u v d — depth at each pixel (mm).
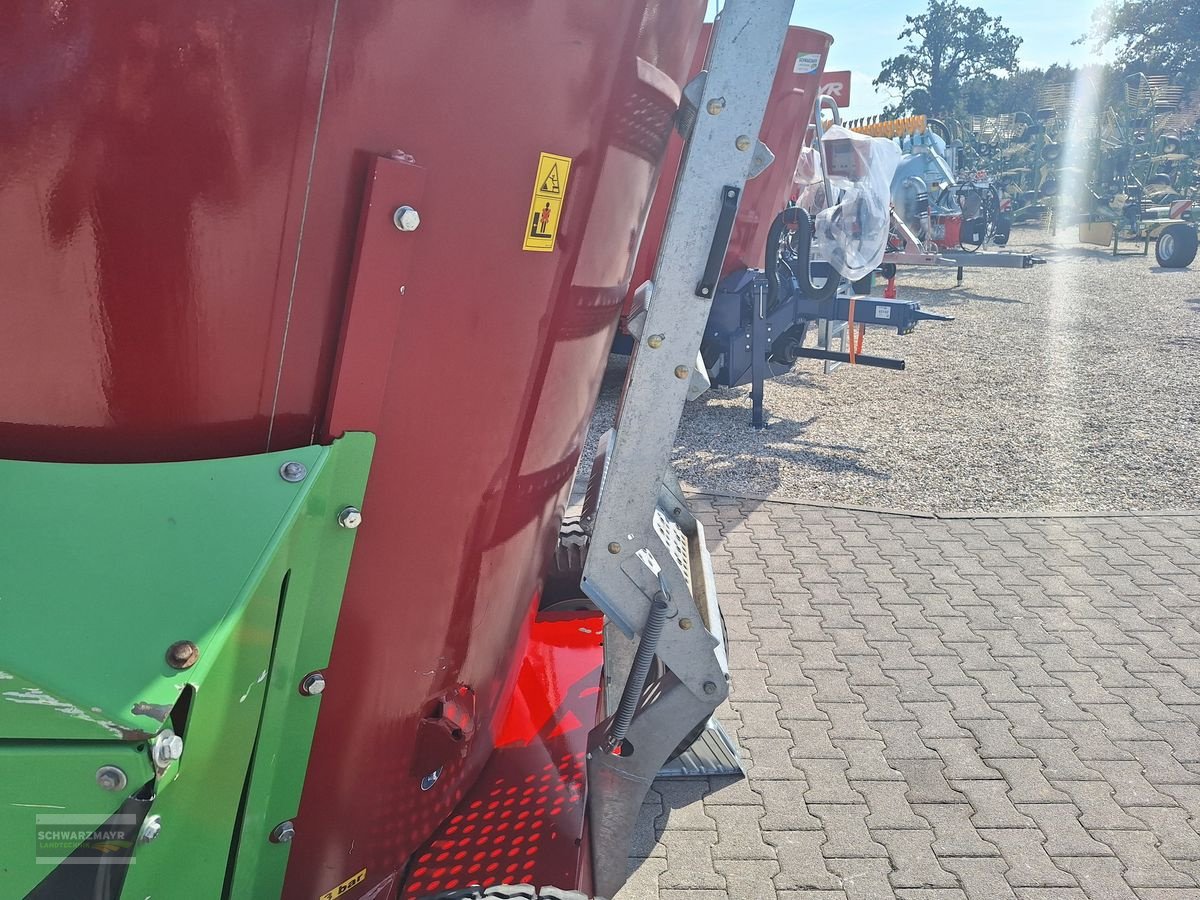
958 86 70188
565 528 2797
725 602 4203
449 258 1363
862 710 3367
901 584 4387
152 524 1165
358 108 1208
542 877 1713
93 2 1044
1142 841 2723
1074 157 20531
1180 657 3723
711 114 1572
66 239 1107
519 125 1363
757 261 6816
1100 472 5918
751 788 2957
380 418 1372
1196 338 9977
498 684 1935
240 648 1201
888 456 6281
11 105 1051
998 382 8328
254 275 1209
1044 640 3859
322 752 1524
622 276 1763
